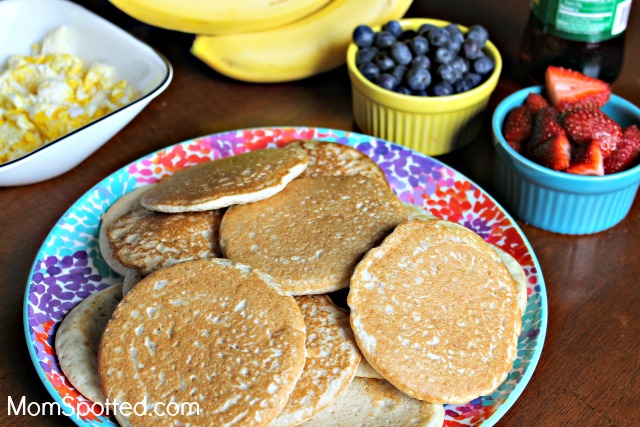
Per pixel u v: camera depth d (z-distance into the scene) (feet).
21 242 1.94
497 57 2.08
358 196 1.83
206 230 1.81
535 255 1.87
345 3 2.34
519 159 1.84
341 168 1.96
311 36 2.30
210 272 1.66
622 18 2.18
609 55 2.33
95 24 2.33
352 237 1.73
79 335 1.67
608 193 1.83
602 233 1.94
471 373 1.56
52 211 2.01
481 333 1.60
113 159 2.14
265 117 2.26
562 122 1.88
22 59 2.33
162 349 1.57
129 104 2.03
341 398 1.59
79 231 1.90
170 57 2.47
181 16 2.30
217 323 1.59
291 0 2.33
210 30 2.31
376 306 1.60
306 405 1.54
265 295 1.61
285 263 1.69
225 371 1.53
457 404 1.55
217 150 2.07
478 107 2.06
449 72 2.01
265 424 1.48
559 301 1.79
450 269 1.67
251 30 2.33
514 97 1.99
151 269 1.73
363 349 1.57
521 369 1.61
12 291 1.83
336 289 1.65
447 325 1.60
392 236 1.70
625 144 1.85
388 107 2.05
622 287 1.82
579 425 1.59
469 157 2.13
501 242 1.86
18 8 2.38
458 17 2.55
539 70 2.31
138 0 2.29
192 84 2.37
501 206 1.94
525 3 2.61
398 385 1.54
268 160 1.88
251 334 1.57
